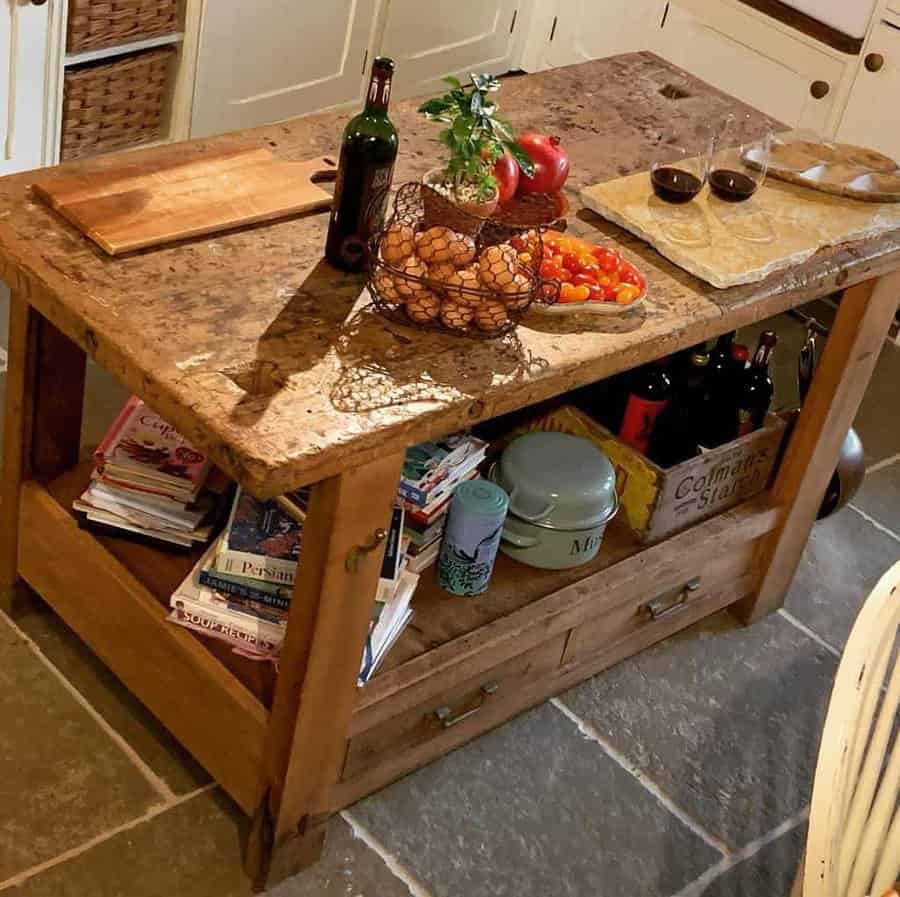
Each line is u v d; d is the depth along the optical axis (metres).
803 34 3.56
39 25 2.99
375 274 1.74
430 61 4.09
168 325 1.65
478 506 2.02
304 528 1.64
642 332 1.84
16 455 2.11
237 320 1.68
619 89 2.53
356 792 2.00
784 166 2.29
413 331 1.74
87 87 3.21
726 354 2.44
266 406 1.55
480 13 4.14
